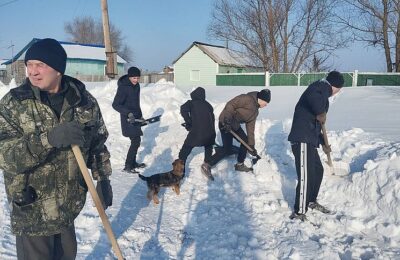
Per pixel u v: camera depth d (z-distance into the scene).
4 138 2.07
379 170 4.53
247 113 5.98
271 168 5.85
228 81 25.33
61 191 2.35
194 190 5.48
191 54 36.62
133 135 6.23
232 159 6.62
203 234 4.14
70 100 2.29
